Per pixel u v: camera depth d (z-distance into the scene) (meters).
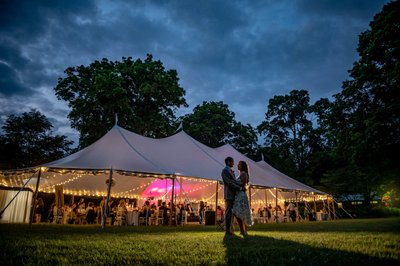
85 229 5.98
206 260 2.30
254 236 4.43
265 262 2.24
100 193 16.61
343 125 16.98
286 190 15.01
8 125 24.17
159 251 2.70
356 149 14.52
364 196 24.50
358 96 15.83
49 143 25.08
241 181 4.77
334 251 2.75
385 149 14.11
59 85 22.62
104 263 2.17
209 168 12.05
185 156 12.30
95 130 21.61
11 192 13.18
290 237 4.21
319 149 33.25
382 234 4.57
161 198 17.42
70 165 9.10
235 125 34.06
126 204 13.22
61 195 12.58
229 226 4.80
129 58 25.23
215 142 31.05
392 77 13.70
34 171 9.68
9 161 23.25
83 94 23.06
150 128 23.12
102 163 9.35
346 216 23.59
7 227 5.82
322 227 7.21
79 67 23.48
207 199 18.19
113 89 20.50
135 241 3.55
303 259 2.38
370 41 15.45
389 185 16.02
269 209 16.39
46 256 2.32
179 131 14.12
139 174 9.63
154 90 22.50
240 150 34.22
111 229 6.30
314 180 28.59
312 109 35.16
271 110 37.12
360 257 2.42
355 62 16.44
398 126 13.41
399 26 13.91
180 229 6.88
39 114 25.62
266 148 35.41
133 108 23.12
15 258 2.25
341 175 23.45
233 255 2.54
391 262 2.24
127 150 10.47
